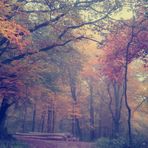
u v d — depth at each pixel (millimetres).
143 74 40688
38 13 18750
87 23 18828
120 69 23375
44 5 18531
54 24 18406
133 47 21438
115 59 22797
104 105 48250
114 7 18797
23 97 21844
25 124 54969
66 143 27688
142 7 19422
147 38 20828
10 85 18016
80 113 46062
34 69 18609
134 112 45125
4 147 18688
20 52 17484
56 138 30234
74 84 42500
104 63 23828
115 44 21734
